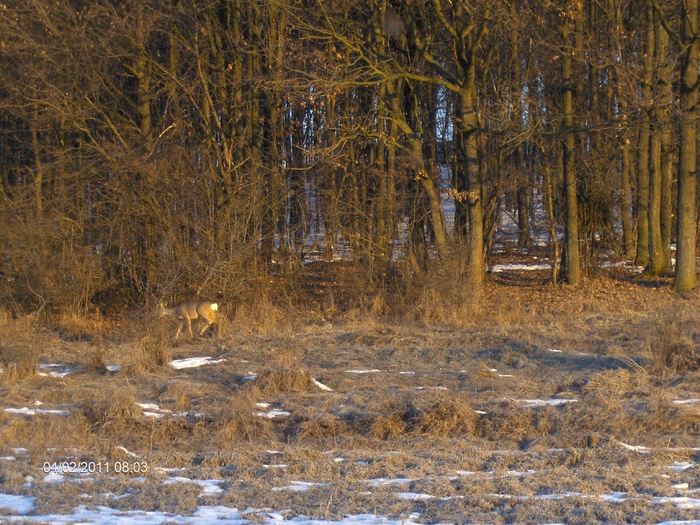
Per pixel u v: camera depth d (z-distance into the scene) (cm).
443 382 1866
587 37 3494
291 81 2875
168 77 3353
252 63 3419
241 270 2984
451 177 4625
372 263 3222
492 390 1745
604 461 1252
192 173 3089
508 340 2314
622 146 3350
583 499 1051
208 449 1405
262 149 3831
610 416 1478
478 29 3347
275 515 1018
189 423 1545
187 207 3041
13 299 2895
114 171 3078
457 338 2397
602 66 3105
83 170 3106
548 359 2075
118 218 3094
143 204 3094
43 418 1552
